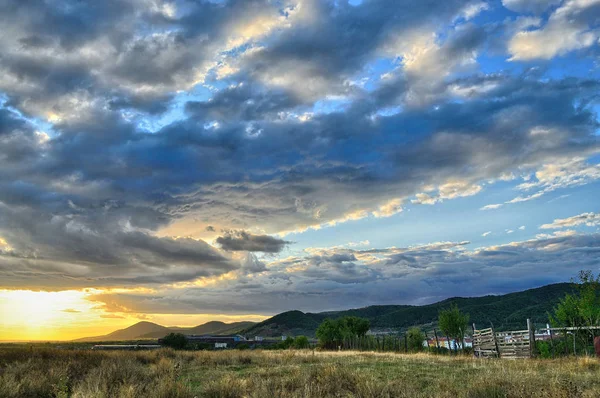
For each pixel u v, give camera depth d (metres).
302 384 11.91
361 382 11.49
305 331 189.00
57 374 14.02
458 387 11.81
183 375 17.58
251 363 23.77
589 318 24.19
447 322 36.47
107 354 25.58
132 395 10.35
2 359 20.53
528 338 24.73
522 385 10.09
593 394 9.27
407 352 38.94
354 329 55.25
